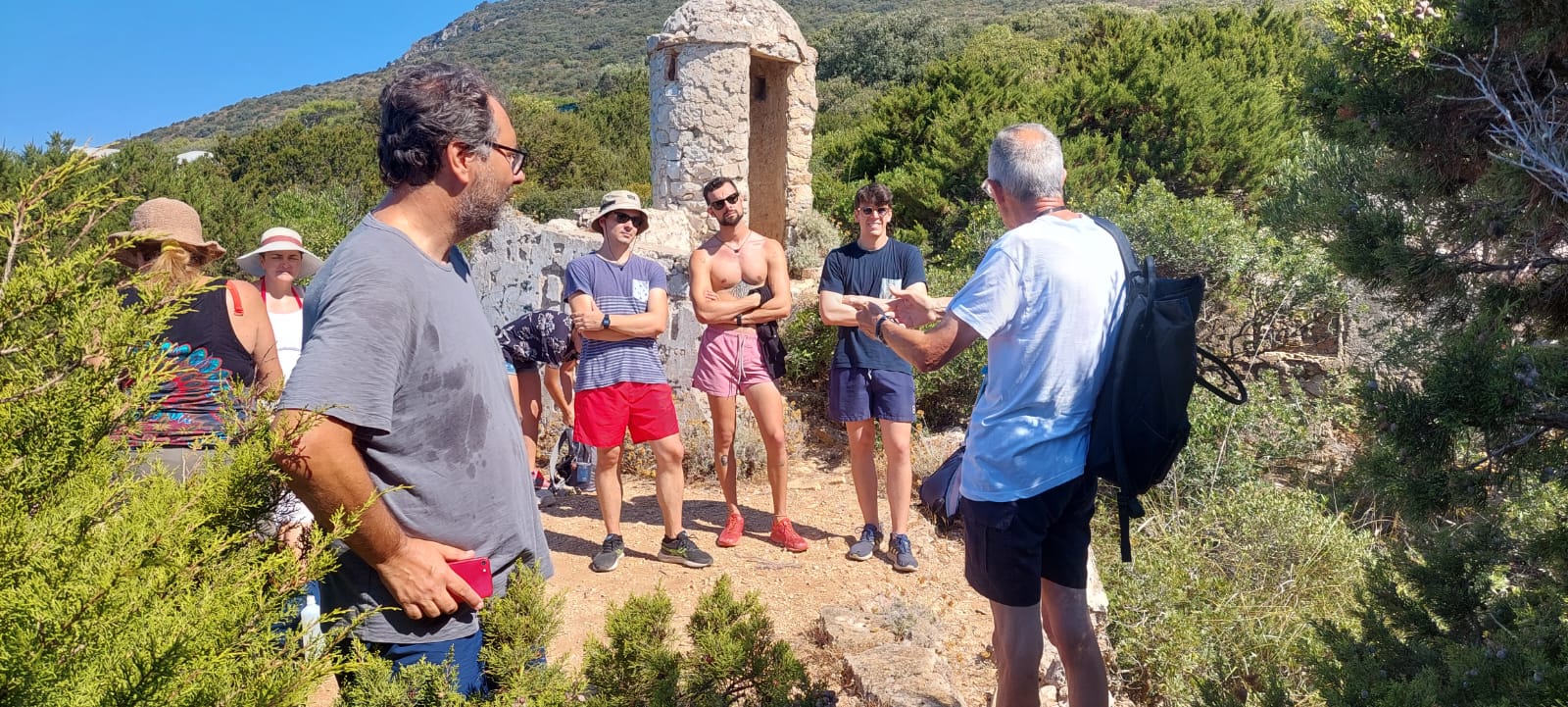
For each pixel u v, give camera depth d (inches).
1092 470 102.7
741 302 185.6
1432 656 128.4
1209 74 689.6
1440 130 133.6
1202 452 278.8
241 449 56.4
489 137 71.7
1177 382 101.7
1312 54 153.3
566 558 190.4
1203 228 374.9
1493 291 128.5
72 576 45.7
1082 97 685.9
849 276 182.7
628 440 259.4
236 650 53.5
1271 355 369.7
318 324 65.7
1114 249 106.0
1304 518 235.8
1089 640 109.6
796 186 514.0
